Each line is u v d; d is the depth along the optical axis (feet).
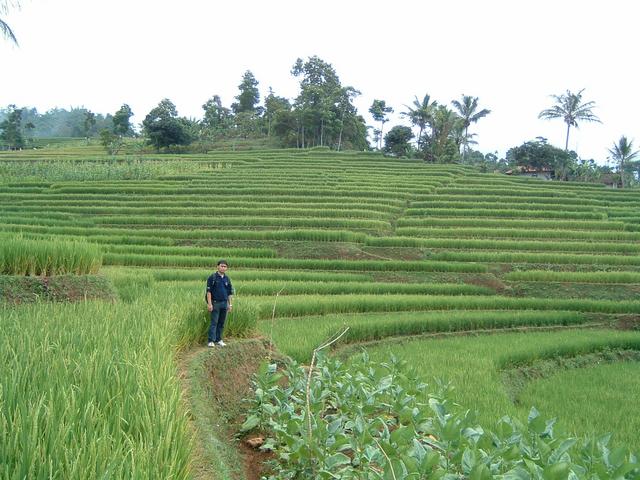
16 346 25.02
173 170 197.36
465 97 273.54
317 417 27.17
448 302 84.23
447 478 18.48
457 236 130.31
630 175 274.36
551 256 112.47
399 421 32.12
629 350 71.82
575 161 284.00
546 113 270.67
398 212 148.05
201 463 22.09
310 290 86.74
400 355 58.08
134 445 16.10
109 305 40.55
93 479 13.51
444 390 33.68
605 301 90.58
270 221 130.72
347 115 297.12
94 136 471.62
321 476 22.41
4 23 71.46
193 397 29.25
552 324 81.87
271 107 331.77
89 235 116.37
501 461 20.66
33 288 50.24
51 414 15.87
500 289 100.94
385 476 17.97
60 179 178.60
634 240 127.54
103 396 19.03
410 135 273.75
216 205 145.38
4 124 333.42
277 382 41.73
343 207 146.51
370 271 106.42
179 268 96.94
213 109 342.03
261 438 30.96
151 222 129.59
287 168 216.95
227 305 41.14
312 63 313.32
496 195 173.47
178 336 37.52
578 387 54.44
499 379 51.06
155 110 303.68
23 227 111.45
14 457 14.30
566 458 19.30
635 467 17.51
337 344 60.75
